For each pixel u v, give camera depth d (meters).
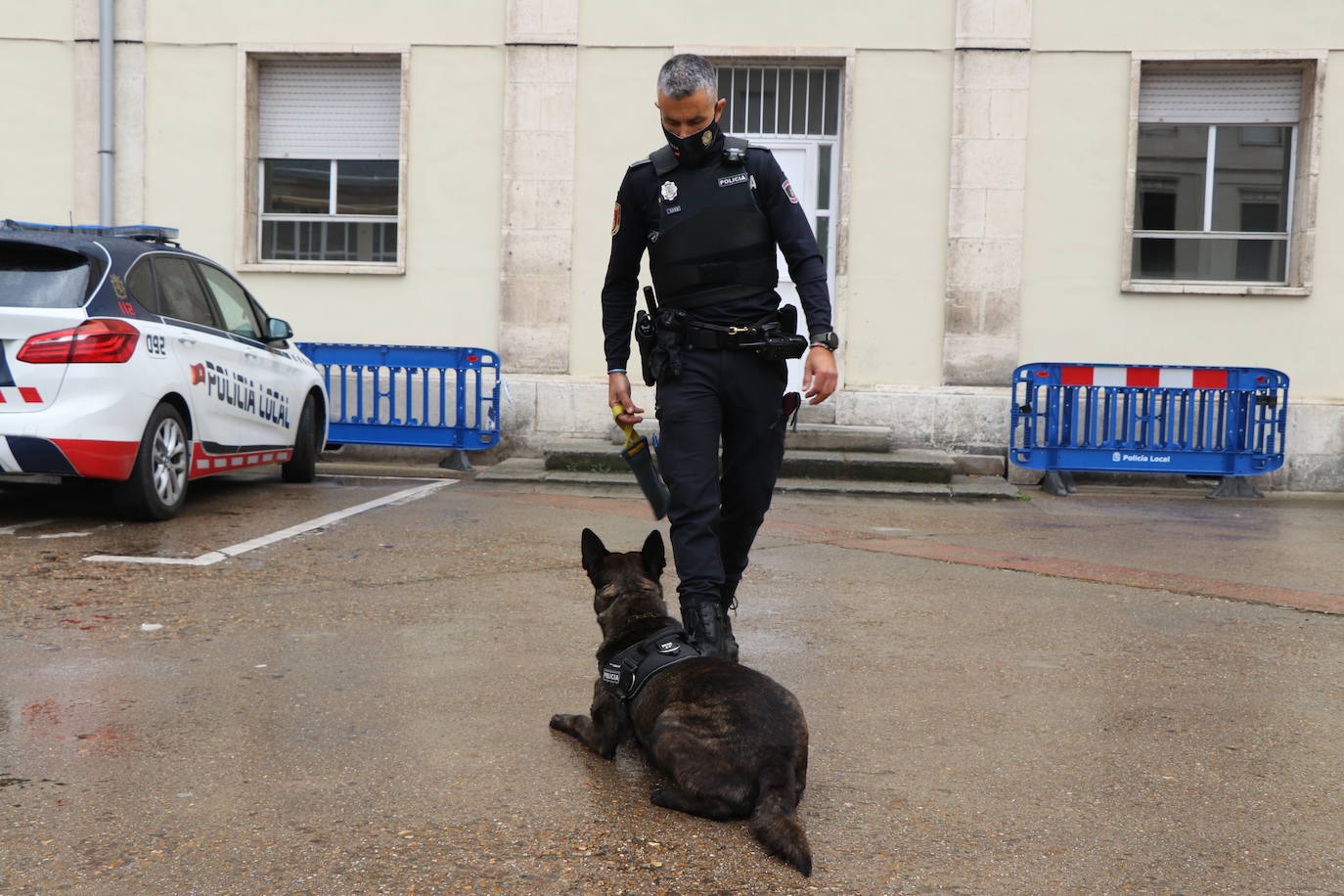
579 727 3.38
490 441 11.11
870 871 2.58
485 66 11.57
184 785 2.99
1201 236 11.55
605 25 11.46
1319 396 11.18
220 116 11.79
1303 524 8.59
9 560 5.75
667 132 3.65
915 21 11.28
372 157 12.00
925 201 11.38
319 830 2.73
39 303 6.35
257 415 8.21
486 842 2.68
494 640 4.51
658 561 3.56
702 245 3.62
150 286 7.01
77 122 11.80
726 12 11.38
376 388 11.20
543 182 11.55
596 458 10.47
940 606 5.32
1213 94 11.38
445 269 11.72
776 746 2.73
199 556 5.98
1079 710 3.79
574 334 11.66
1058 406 10.55
